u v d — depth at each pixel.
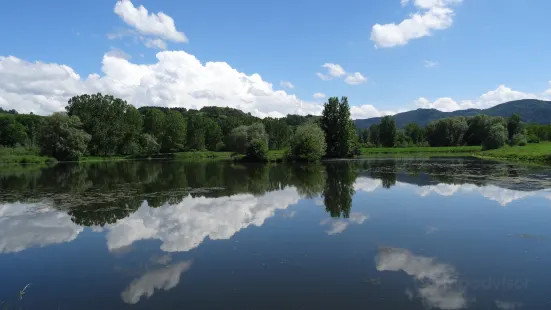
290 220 17.00
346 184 29.56
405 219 16.75
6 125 90.19
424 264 11.05
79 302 9.06
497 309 8.25
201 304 8.69
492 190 24.12
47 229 16.11
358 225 15.80
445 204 20.00
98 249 13.20
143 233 15.21
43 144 70.50
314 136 62.50
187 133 104.94
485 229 14.80
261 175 38.94
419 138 131.50
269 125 101.62
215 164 60.72
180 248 13.06
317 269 10.76
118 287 9.88
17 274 11.04
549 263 10.99
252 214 18.45
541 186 25.34
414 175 35.09
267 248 12.83
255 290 9.38
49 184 32.19
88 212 19.48
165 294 9.30
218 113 193.62
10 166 58.03
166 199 23.30
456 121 116.50
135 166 57.28
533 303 8.50
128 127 86.75
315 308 8.36
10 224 17.08
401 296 8.91
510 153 56.78
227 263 11.41
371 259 11.54
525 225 15.32
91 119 80.81
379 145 121.81
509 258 11.47
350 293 9.12
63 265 11.70
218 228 15.77
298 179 34.28
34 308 8.83
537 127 110.44
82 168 53.19
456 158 65.25
